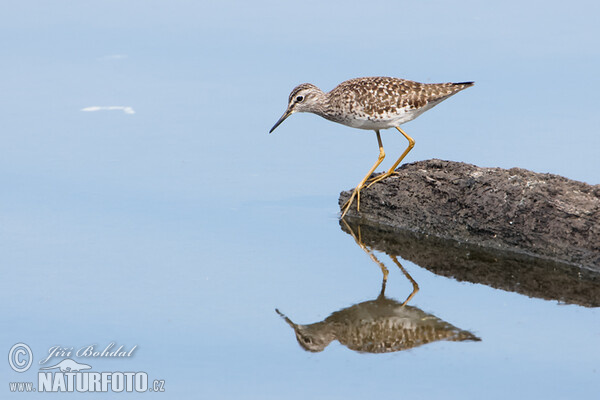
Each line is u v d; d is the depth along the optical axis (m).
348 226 17.03
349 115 17.30
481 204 15.73
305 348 12.72
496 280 14.69
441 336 12.96
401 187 16.89
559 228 14.82
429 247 16.06
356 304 14.00
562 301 13.80
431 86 17.05
